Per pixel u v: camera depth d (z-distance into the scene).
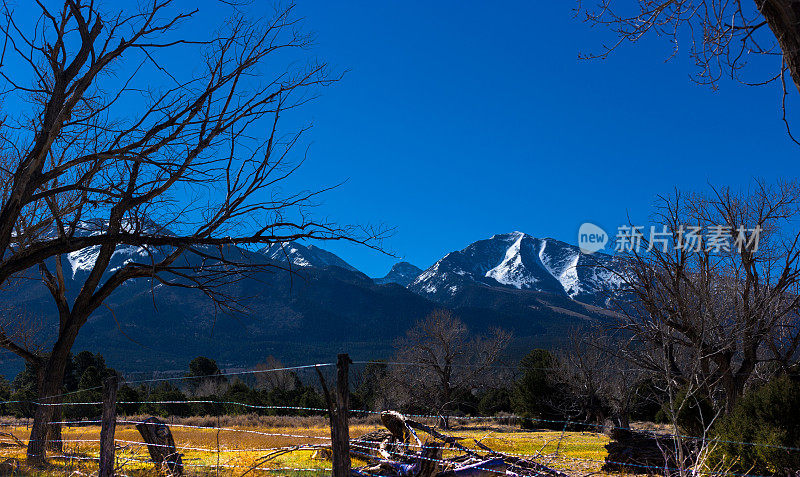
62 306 14.54
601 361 40.59
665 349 18.14
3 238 10.12
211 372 75.19
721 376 20.16
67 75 11.38
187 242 11.45
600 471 14.02
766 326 20.02
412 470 9.04
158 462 10.55
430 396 50.09
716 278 21.61
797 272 20.30
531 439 22.70
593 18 5.57
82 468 10.93
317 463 13.46
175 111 12.55
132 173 13.52
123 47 11.77
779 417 12.58
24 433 21.30
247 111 12.68
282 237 11.93
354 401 49.50
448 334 52.31
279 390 57.78
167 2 12.25
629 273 21.56
